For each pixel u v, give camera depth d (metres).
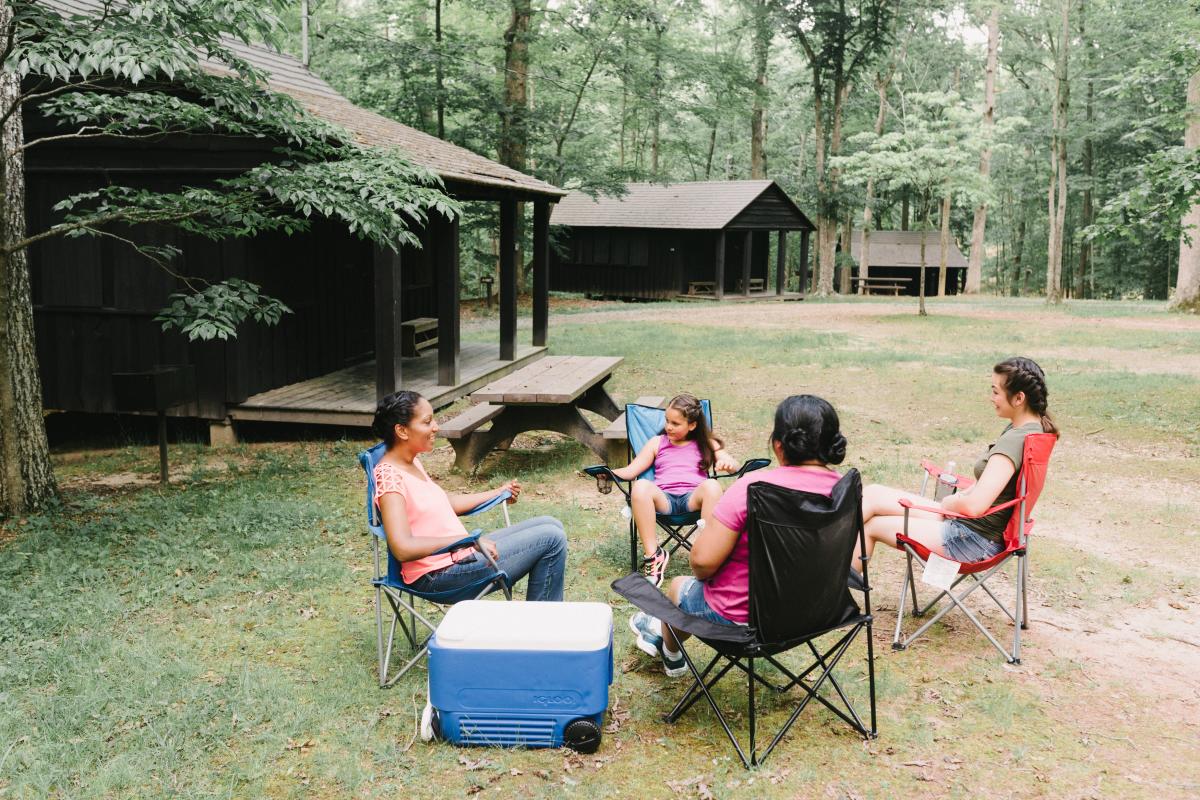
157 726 3.55
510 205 12.73
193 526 6.19
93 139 9.22
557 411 7.68
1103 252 47.19
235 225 8.91
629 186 33.31
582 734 3.36
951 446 8.54
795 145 57.56
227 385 9.38
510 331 12.97
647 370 13.38
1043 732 3.54
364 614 4.71
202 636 4.45
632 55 26.66
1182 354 14.89
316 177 6.43
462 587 3.91
